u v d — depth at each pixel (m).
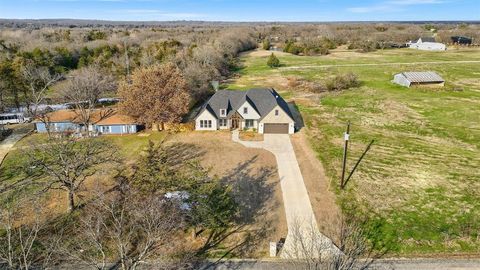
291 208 34.59
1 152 46.97
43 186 36.91
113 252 27.30
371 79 89.44
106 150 39.72
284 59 125.31
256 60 124.19
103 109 60.22
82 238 28.53
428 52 137.62
